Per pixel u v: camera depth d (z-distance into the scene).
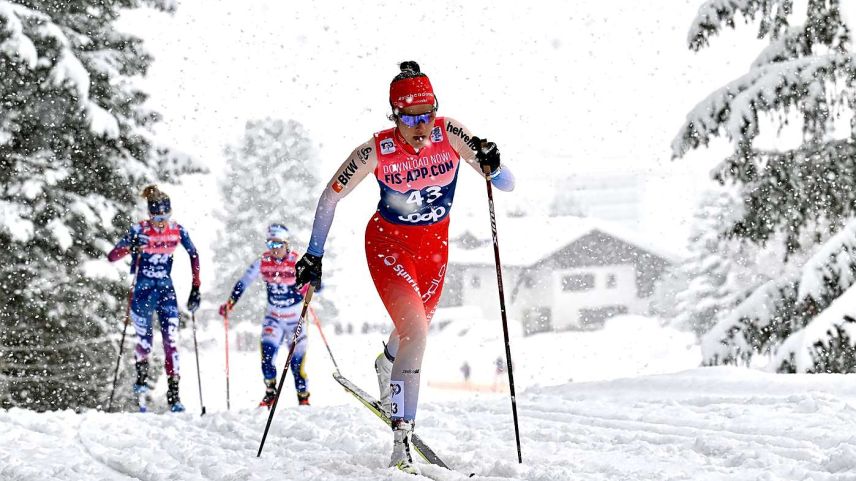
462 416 20.16
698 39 36.69
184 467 14.77
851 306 30.28
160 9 47.50
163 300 27.58
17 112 42.94
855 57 34.81
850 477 11.58
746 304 35.25
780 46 36.72
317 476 13.38
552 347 182.25
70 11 46.78
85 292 44.78
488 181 14.52
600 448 15.34
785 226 36.75
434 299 15.20
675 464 13.61
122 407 47.47
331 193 14.39
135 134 47.25
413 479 12.63
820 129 35.59
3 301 42.72
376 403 16.17
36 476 13.95
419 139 14.05
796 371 29.91
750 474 12.48
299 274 14.94
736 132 35.12
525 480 12.85
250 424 19.98
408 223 14.63
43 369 44.56
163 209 27.36
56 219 43.50
